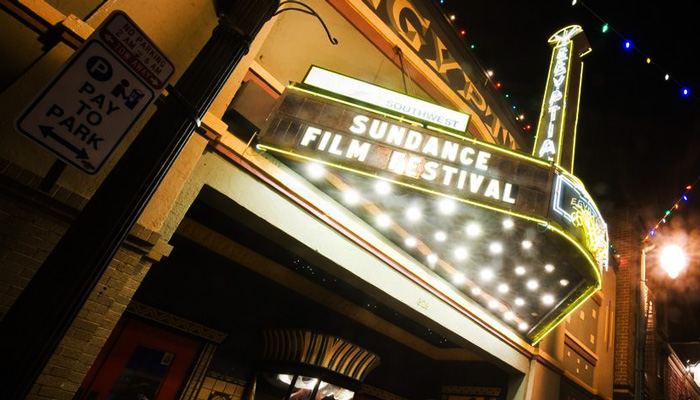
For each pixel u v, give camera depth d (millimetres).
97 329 4160
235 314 8102
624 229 17734
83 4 4695
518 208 6066
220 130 5484
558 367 11320
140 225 4531
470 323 9219
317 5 7875
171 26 5223
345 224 7078
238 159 5852
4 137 3848
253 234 7973
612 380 14477
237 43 3662
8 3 4137
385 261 7680
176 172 5059
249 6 3834
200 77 3408
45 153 4078
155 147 3043
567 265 7660
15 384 2295
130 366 6641
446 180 6012
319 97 6254
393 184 5926
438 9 10336
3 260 3689
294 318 9023
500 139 11805
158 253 4750
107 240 2721
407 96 6699
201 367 7422
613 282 16562
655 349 19344
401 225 7660
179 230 7324
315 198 6711
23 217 3848
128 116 2895
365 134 6074
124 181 2875
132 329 6758
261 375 7969
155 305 7043
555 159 9016
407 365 11367
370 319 10141
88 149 2680
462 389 11492
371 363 8352
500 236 7004
